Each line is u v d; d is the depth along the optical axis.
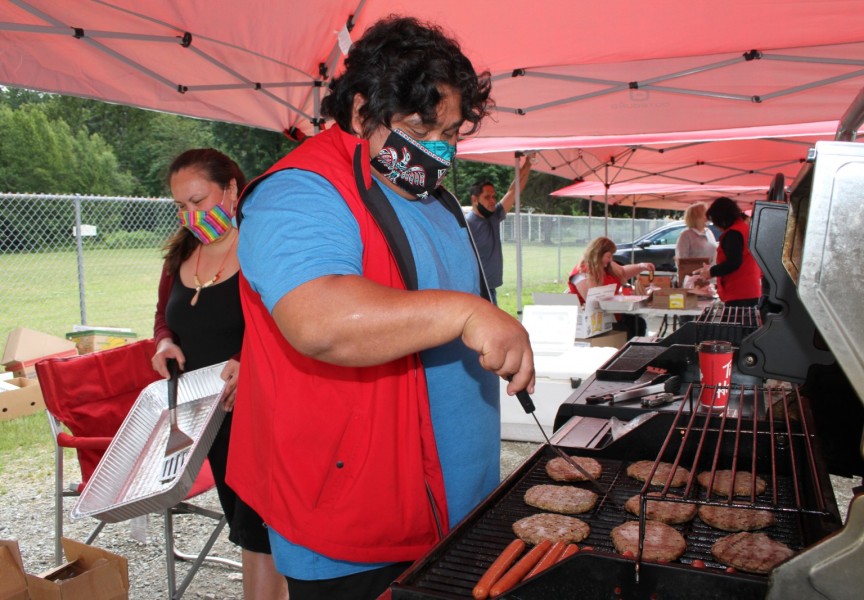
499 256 6.04
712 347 1.86
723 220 6.09
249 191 1.14
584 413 1.97
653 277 7.14
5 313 10.03
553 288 15.20
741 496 1.41
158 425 2.19
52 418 2.77
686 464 1.63
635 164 10.27
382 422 1.16
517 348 0.99
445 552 1.13
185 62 3.66
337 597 1.25
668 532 1.25
